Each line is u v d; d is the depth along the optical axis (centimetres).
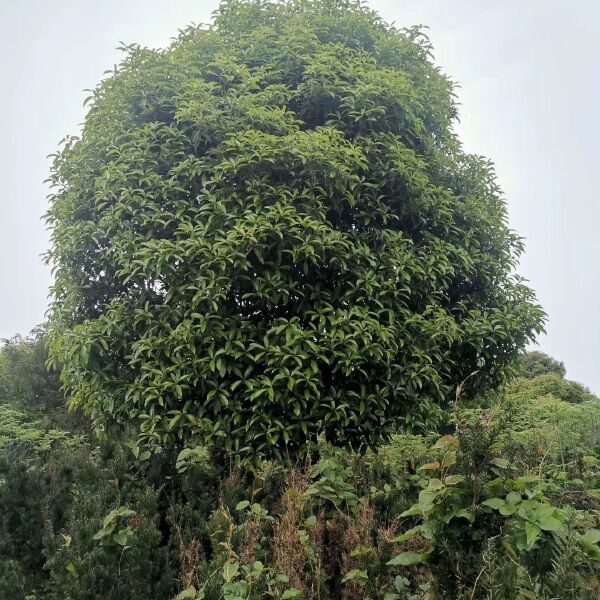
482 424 252
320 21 503
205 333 378
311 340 378
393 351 388
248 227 369
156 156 426
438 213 470
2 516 318
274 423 377
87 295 464
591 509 264
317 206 410
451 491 222
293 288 391
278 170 411
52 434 855
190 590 253
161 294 425
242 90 446
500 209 563
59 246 469
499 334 454
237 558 276
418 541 271
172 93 450
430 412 405
